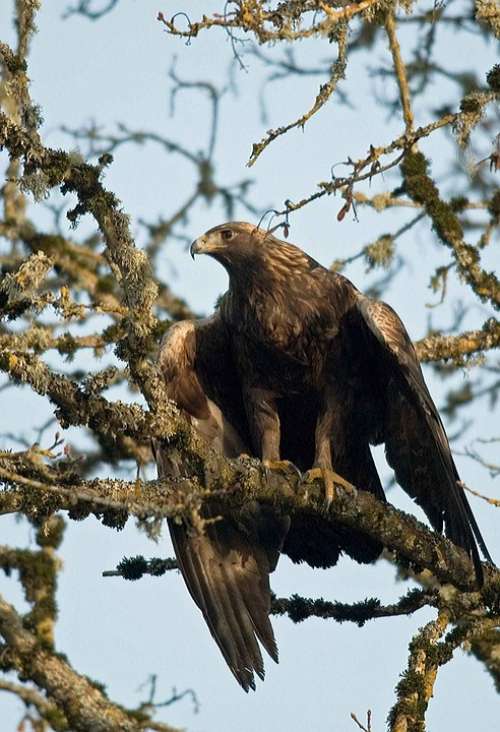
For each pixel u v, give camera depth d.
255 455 13.80
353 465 13.50
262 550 12.74
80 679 11.69
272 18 9.31
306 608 12.14
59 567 13.02
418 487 12.18
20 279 9.59
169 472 11.40
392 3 11.08
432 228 14.88
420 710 10.85
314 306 13.43
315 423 13.97
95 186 9.98
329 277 13.56
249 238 13.60
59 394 9.87
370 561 12.70
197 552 12.63
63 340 14.63
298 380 13.62
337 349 13.44
